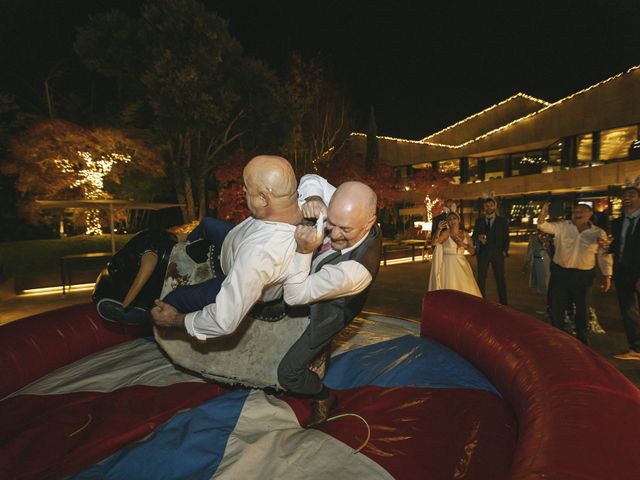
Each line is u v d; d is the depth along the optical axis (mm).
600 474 1170
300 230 1580
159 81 16016
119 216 17719
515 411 2059
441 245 5547
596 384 1743
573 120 22844
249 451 1818
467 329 2814
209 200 22562
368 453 1832
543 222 4750
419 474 1698
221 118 17359
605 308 6930
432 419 2102
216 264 2291
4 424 2146
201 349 2240
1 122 15273
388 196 21188
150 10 16250
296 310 2121
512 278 10258
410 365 2719
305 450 1840
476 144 27562
